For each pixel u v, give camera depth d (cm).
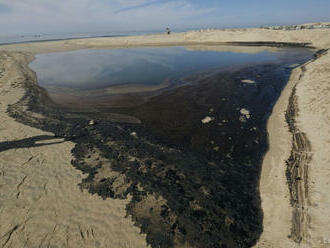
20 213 764
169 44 5772
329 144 1027
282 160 1034
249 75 2480
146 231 728
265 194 873
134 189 896
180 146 1208
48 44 6681
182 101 1841
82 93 2128
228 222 769
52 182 915
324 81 1644
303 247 656
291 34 4997
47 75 2820
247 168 1030
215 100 1828
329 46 3859
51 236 695
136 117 1571
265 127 1365
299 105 1475
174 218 777
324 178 864
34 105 1759
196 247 689
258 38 5266
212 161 1084
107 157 1095
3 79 2370
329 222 704
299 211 768
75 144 1204
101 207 808
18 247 659
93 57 4169
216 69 2842
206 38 5947
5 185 880
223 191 900
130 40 6712
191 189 907
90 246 673
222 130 1362
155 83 2372
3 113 1562
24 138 1238
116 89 2219
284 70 2597
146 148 1180
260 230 739
